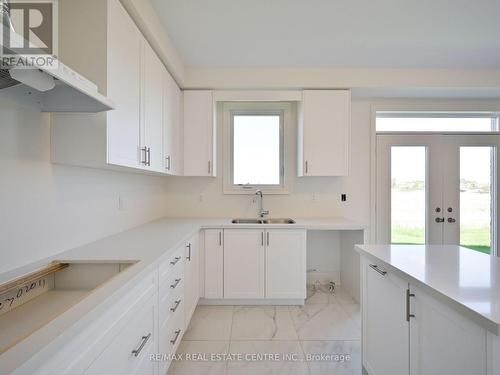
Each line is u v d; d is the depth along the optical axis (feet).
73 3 4.46
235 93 9.70
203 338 7.00
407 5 6.25
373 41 7.81
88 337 2.62
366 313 5.27
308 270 11.14
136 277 3.57
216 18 6.70
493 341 2.51
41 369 2.02
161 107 7.32
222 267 8.79
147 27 6.03
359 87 9.59
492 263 4.32
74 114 4.56
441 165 11.31
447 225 11.27
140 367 3.91
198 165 9.69
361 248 5.43
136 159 5.68
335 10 6.40
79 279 4.37
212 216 10.87
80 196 5.38
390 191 11.25
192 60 8.96
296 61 9.04
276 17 6.67
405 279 3.83
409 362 3.84
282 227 8.76
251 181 11.02
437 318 3.28
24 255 4.08
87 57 4.44
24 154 4.09
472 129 11.48
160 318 4.80
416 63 9.21
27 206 4.14
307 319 8.00
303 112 9.62
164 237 6.30
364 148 11.10
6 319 3.22
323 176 10.52
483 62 9.15
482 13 6.53
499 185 11.28
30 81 2.94
